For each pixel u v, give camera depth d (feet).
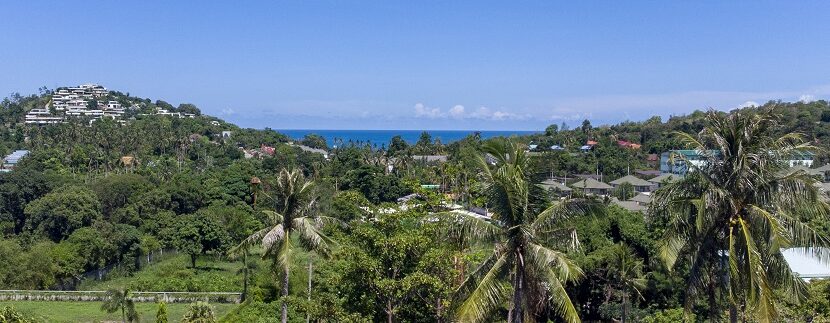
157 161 365.20
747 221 50.70
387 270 68.74
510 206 48.67
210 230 192.95
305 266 127.65
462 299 52.44
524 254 49.83
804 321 72.43
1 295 146.20
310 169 354.54
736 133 50.98
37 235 191.72
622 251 108.47
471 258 72.69
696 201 50.14
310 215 83.76
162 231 203.10
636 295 116.67
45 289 160.25
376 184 277.44
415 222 70.38
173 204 231.71
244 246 83.51
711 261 53.26
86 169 325.83
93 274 177.99
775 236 46.83
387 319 69.41
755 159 49.62
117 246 182.60
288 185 81.35
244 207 239.50
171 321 125.49
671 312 98.78
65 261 166.81
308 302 75.61
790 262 102.06
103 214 226.38
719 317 62.90
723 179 51.21
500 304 56.24
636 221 121.60
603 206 49.32
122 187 232.32
